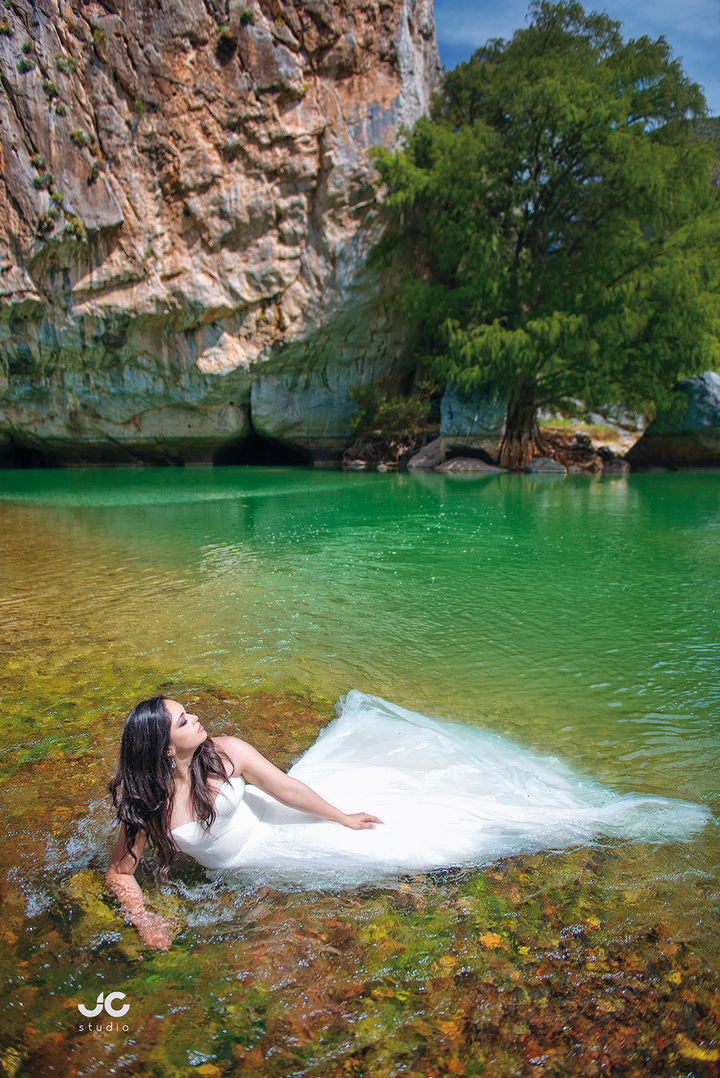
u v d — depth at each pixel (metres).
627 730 3.81
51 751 3.53
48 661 4.80
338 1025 1.91
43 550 8.81
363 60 20.50
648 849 2.67
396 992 2.02
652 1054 1.82
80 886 2.50
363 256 21.72
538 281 20.00
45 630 5.48
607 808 2.94
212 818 2.48
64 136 18.88
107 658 4.86
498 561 8.20
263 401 23.53
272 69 19.77
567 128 18.45
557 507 12.92
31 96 18.33
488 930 2.26
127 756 2.44
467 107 23.50
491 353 19.11
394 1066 1.79
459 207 20.47
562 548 8.98
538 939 2.21
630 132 19.23
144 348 22.03
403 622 5.77
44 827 2.87
